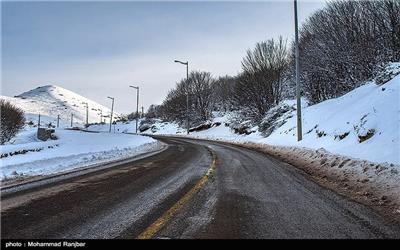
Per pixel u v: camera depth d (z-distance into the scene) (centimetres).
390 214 699
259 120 4525
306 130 2681
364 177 1084
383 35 2788
